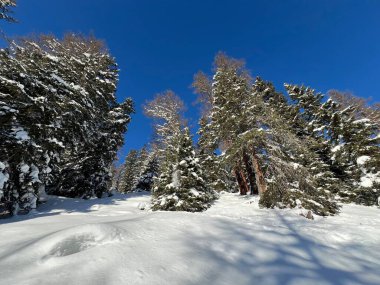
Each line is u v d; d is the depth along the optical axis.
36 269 3.59
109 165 23.30
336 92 28.62
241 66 19.55
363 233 6.56
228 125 14.88
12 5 12.17
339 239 6.19
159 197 14.30
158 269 3.71
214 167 21.47
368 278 3.96
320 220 9.33
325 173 17.88
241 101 15.36
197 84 21.42
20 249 4.35
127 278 3.37
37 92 13.67
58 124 13.91
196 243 5.04
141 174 33.78
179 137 17.03
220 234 5.81
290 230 6.74
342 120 19.78
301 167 12.70
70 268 3.57
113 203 16.59
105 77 23.53
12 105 11.98
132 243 4.64
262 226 6.95
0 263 3.76
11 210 11.53
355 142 18.53
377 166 17.47
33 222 7.84
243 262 4.36
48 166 14.10
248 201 14.14
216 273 3.84
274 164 13.07
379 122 24.45
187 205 13.52
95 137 20.83
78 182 21.66
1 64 12.59
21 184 11.71
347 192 17.73
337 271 4.19
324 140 19.84
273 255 4.74
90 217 9.47
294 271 4.07
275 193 12.24
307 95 23.09
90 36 24.80
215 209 13.29
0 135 11.27
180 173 15.01
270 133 13.44
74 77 18.16
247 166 17.58
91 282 3.22
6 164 10.96
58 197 17.53
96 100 19.84
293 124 20.27
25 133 11.59
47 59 16.09
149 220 6.52
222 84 16.72
